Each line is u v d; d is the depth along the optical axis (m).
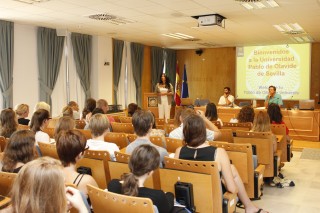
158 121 6.23
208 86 13.41
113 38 10.33
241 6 5.89
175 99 11.55
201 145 2.82
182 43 11.67
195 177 2.41
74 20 7.21
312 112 8.30
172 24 7.75
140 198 1.67
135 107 6.25
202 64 13.48
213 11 6.32
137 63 11.49
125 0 5.40
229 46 12.65
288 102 11.73
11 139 2.42
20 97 7.73
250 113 5.30
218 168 2.54
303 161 6.31
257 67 12.12
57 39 8.44
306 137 8.41
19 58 7.66
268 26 8.05
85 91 9.43
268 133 4.06
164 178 2.54
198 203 2.44
